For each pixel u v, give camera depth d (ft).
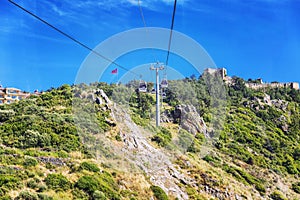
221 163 139.13
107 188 78.13
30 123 106.63
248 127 217.15
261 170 156.76
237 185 122.72
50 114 115.34
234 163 153.28
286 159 187.11
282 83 364.58
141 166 57.52
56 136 99.50
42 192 69.67
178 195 94.17
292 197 141.28
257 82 368.48
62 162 84.99
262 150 186.50
